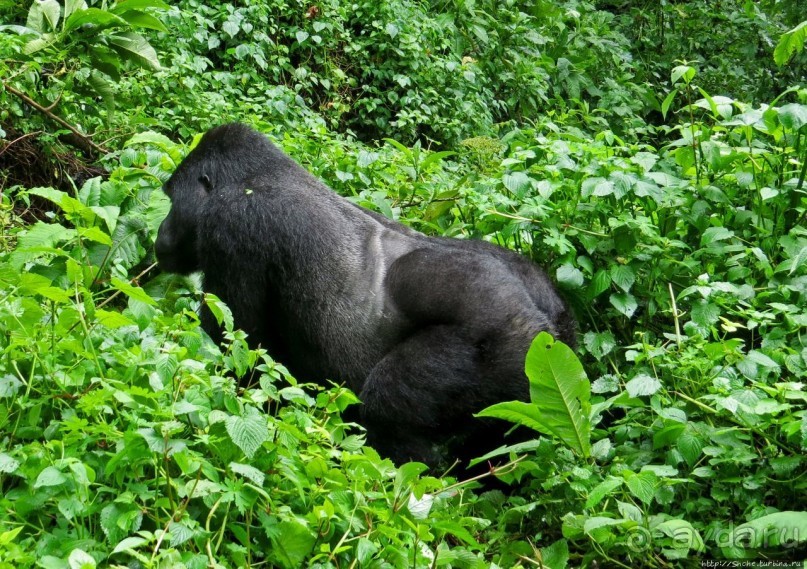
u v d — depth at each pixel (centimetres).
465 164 1223
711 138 852
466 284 607
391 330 631
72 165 880
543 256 789
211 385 443
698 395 628
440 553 455
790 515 475
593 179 764
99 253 682
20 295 484
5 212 752
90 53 872
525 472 571
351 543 436
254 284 648
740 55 1838
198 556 383
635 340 741
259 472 410
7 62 853
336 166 931
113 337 489
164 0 1245
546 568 503
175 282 716
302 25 1373
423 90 1370
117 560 384
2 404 436
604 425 692
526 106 1575
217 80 1164
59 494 397
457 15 1580
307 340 647
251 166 678
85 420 412
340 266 642
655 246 752
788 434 539
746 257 768
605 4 2036
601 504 552
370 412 608
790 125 761
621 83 1706
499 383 599
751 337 715
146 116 991
